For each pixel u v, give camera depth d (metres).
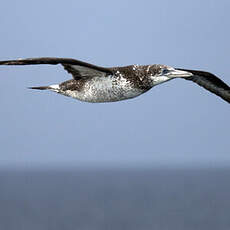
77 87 15.01
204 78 16.88
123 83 14.61
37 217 76.06
